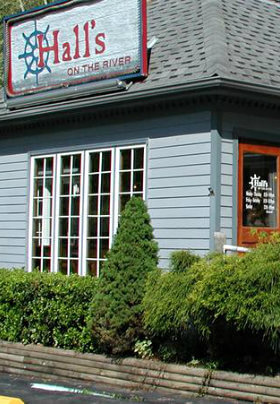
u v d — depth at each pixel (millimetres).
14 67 12680
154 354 8531
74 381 8977
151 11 13227
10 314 10062
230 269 7492
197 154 9953
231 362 7934
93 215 11422
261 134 10312
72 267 11672
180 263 8328
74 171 11828
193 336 8320
